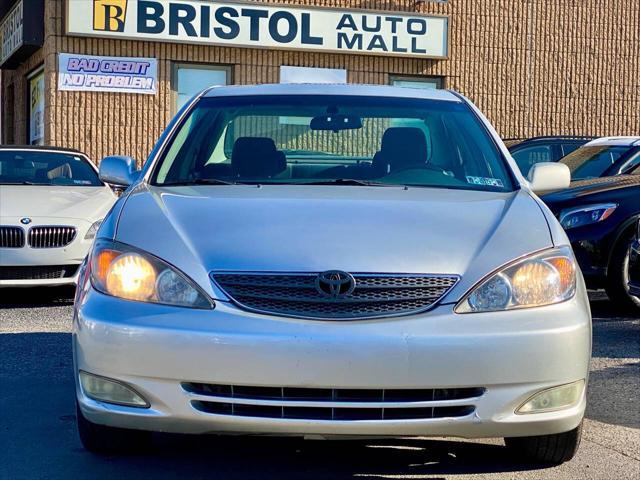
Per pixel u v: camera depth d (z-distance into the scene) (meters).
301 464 4.13
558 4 17.91
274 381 3.37
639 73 18.42
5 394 5.26
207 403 3.45
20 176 9.41
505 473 4.01
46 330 7.14
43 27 15.99
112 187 9.42
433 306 3.47
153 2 15.70
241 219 3.78
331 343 3.36
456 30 17.42
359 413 3.43
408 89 5.33
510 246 3.66
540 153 12.06
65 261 8.04
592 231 7.74
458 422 3.44
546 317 3.52
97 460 4.15
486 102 17.70
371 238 3.63
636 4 18.30
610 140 10.45
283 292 3.47
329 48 16.52
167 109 16.16
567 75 18.08
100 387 3.55
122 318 3.49
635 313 7.89
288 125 4.87
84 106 15.78
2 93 21.05
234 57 16.38
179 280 3.51
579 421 3.65
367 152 4.78
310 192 4.20
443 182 4.56
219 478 3.94
